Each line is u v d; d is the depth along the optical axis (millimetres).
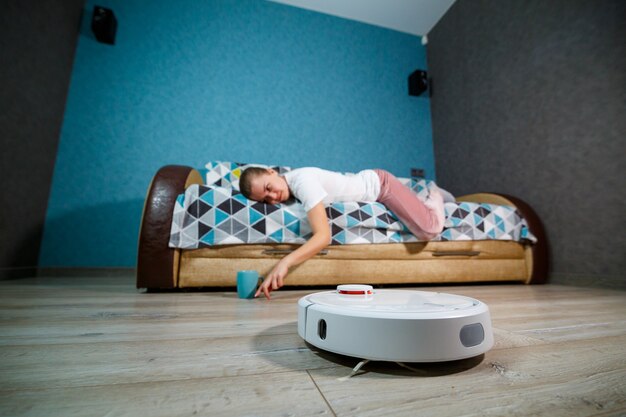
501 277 1604
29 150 1744
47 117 1894
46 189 1925
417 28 3018
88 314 745
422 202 1414
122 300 978
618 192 1464
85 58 2162
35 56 1760
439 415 282
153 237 1186
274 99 2529
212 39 2455
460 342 383
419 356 369
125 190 2096
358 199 1386
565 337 562
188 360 426
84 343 501
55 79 1953
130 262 2041
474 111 2445
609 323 684
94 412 282
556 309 870
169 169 1366
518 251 1657
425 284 1617
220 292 1217
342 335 401
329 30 2803
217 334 565
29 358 427
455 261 1531
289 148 2506
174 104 2281
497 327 645
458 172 2596
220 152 2330
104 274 1979
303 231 1303
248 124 2432
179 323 655
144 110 2213
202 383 351
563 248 1708
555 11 1809
